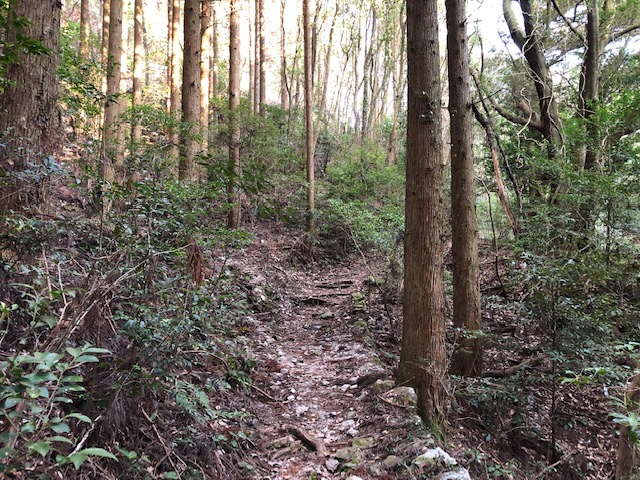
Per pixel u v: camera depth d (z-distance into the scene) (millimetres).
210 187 3736
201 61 12562
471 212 5398
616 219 6895
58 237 2871
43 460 2020
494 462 4188
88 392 2508
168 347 2879
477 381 4957
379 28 24172
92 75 7609
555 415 5000
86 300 2057
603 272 5156
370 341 6598
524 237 6480
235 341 5301
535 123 9703
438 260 4273
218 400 3832
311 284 10227
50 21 3691
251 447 3482
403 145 23297
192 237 3502
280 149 13484
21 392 1385
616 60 10844
